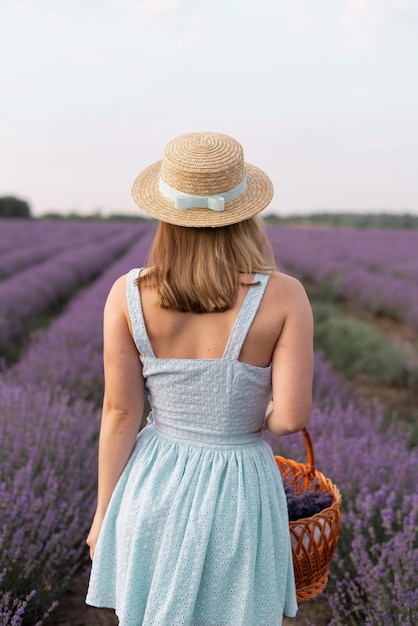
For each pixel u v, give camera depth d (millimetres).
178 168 1504
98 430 3887
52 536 2578
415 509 2555
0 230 29594
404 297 11078
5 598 2246
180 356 1544
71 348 5887
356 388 6238
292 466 2203
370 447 3615
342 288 13719
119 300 1581
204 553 1476
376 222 63031
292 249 22516
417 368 6219
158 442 1621
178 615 1462
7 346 7230
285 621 2551
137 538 1521
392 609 2266
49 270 13500
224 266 1487
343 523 2750
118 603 1558
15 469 3059
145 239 27812
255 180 1611
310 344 1529
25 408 3672
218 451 1564
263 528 1526
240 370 1515
